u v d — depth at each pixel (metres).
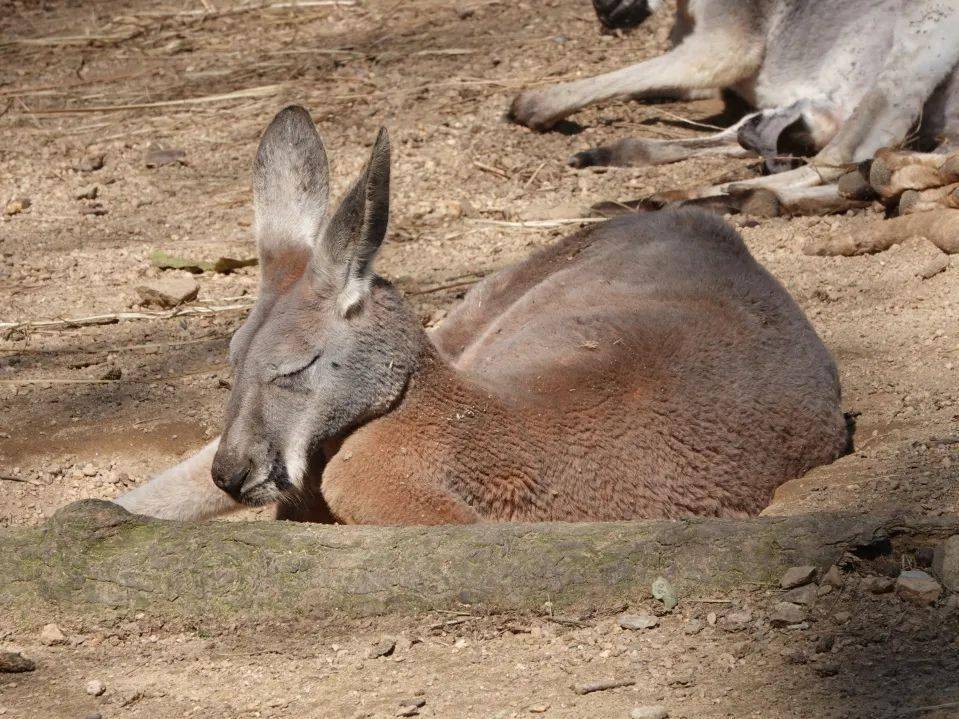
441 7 21.44
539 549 6.34
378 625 6.26
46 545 6.65
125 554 6.57
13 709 5.74
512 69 18.58
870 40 14.36
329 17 21.50
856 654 5.57
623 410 7.42
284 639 6.23
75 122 17.95
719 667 5.61
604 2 17.72
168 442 9.67
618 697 5.46
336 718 5.49
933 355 9.69
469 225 14.02
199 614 6.39
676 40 16.33
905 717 5.07
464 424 7.25
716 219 9.39
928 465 7.40
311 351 7.24
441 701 5.55
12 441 9.73
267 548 6.49
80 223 14.70
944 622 5.73
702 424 7.53
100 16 22.14
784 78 15.13
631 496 7.30
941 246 11.66
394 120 17.14
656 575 6.20
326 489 7.30
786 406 7.88
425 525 6.93
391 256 13.27
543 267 9.72
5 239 14.23
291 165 7.97
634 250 9.23
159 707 5.71
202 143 17.02
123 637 6.37
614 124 16.86
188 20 21.83
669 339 7.89
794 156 14.55
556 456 7.27
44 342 11.61
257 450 7.22
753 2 15.13
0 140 17.36
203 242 13.71
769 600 6.04
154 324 12.00
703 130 16.61
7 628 6.46
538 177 15.20
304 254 7.65
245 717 5.57
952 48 13.50
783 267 11.99
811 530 6.24
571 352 7.76
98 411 10.20
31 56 20.44
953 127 13.84
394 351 7.30
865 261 11.88
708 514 7.42
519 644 6.00
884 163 12.41
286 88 18.45
